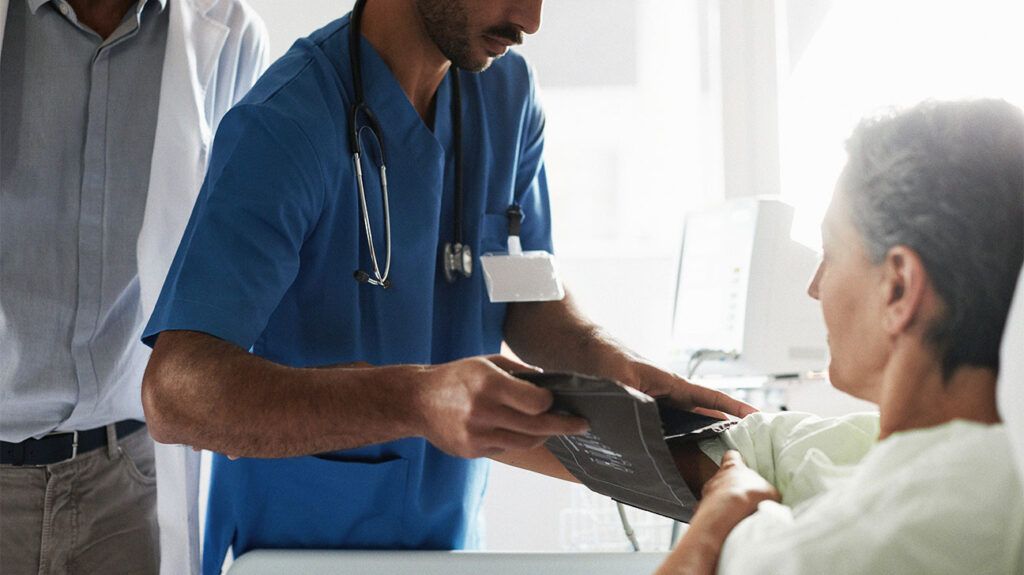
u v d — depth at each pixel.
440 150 1.49
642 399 0.83
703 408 1.36
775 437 1.06
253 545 1.38
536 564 1.20
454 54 1.41
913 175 0.77
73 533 1.61
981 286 0.75
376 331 1.42
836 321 0.84
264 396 1.08
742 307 2.26
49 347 1.58
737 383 2.22
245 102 1.34
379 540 1.38
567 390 0.89
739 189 3.25
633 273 3.62
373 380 1.06
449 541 1.45
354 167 1.40
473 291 1.53
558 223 3.78
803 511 0.83
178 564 1.63
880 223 0.79
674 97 3.71
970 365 0.76
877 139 0.81
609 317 3.63
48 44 1.60
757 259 2.26
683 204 3.68
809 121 3.14
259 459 1.34
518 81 1.66
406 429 1.04
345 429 1.06
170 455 1.61
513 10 1.37
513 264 1.54
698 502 1.00
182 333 1.19
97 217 1.63
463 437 0.96
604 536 3.11
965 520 0.70
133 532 1.68
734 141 3.26
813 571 0.72
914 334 0.77
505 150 1.61
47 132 1.60
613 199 3.77
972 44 2.26
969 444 0.73
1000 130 0.76
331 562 1.23
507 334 1.62
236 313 1.20
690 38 3.67
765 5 3.28
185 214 1.67
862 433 0.99
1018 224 0.75
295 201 1.29
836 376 0.85
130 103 1.67
